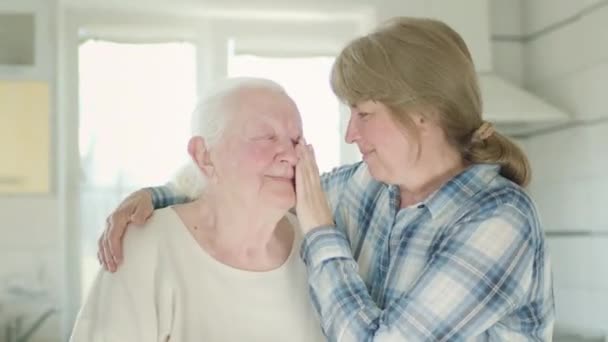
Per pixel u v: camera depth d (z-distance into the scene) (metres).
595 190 2.54
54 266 2.62
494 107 2.56
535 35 2.89
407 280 1.33
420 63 1.28
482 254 1.25
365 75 1.29
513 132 2.94
